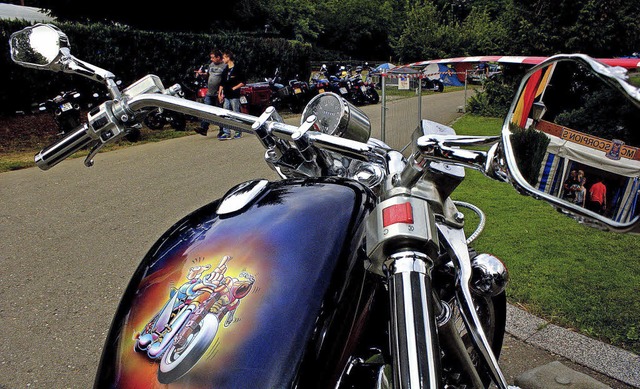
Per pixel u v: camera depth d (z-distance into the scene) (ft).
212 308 3.84
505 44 49.60
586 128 2.83
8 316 11.71
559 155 2.97
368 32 157.58
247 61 61.77
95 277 13.61
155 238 16.25
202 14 68.80
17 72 40.96
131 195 21.16
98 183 23.29
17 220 18.30
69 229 17.28
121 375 3.75
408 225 3.55
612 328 9.97
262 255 4.12
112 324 4.23
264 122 5.08
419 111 28.99
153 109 5.62
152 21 64.49
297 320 3.72
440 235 4.74
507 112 3.20
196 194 21.04
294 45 70.79
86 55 44.60
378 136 28.68
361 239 4.31
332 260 4.07
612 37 44.06
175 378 3.56
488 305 6.70
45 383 9.43
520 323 10.28
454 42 112.57
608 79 2.33
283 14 134.72
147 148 31.94
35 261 14.71
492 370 4.15
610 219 2.69
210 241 4.40
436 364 3.18
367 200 4.67
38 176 25.12
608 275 12.31
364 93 58.29
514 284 11.92
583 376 8.36
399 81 32.73
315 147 5.17
